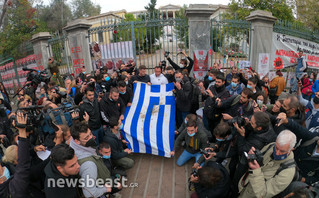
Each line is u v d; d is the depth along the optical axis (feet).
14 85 39.34
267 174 7.63
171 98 16.02
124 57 22.94
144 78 17.67
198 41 20.27
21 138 7.09
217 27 23.59
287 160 7.41
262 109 10.65
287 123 8.59
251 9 37.19
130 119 14.87
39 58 31.45
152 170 13.07
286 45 26.27
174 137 14.17
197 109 16.11
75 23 23.40
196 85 15.88
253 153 7.52
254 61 23.99
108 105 13.79
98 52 24.26
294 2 45.98
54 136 10.61
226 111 12.84
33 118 8.44
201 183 8.47
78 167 6.79
